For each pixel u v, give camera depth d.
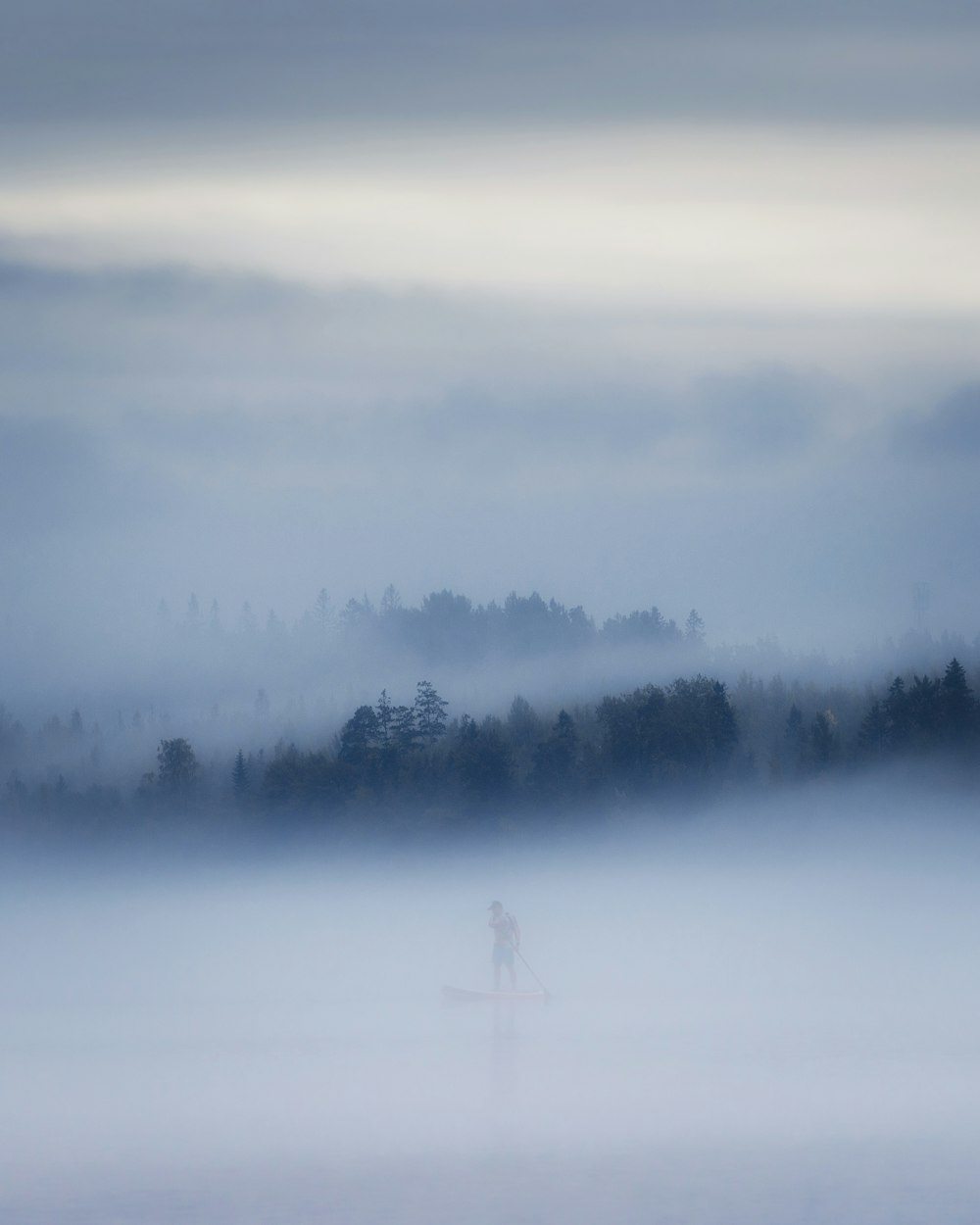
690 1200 41.19
